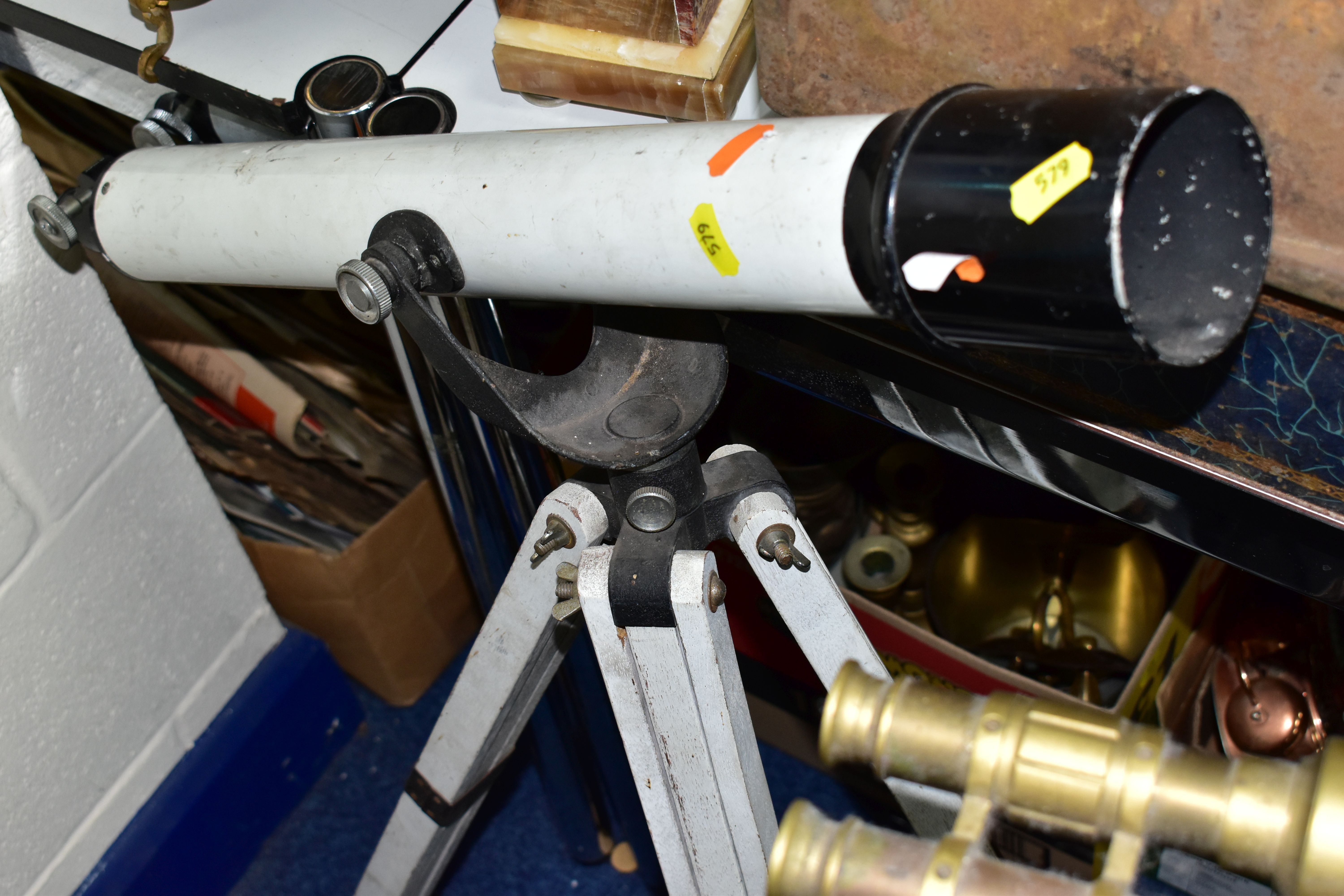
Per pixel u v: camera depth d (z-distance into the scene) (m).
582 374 0.74
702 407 0.70
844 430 1.32
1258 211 0.50
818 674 0.83
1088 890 0.45
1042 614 1.27
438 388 0.95
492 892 1.55
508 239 0.61
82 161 1.47
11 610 1.13
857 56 0.70
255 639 1.49
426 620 1.62
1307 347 0.63
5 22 1.03
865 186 0.50
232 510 1.49
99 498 1.19
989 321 0.50
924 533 1.40
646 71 0.82
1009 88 0.52
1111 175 0.44
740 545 0.75
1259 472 0.70
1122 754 0.46
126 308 1.41
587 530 0.75
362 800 1.63
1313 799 0.42
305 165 0.69
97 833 1.34
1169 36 0.58
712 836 0.80
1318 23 0.54
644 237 0.57
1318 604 1.27
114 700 1.30
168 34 0.94
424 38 0.95
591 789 1.44
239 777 1.50
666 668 0.71
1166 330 0.49
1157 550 1.31
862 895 0.46
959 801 0.78
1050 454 0.79
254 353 1.46
